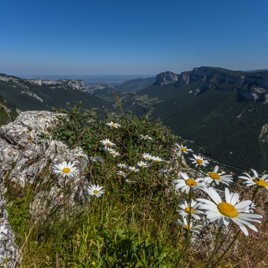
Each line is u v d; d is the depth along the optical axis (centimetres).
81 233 237
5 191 315
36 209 266
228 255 257
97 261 208
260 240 253
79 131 455
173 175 343
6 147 396
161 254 207
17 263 211
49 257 226
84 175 345
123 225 266
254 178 172
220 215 115
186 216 223
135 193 358
